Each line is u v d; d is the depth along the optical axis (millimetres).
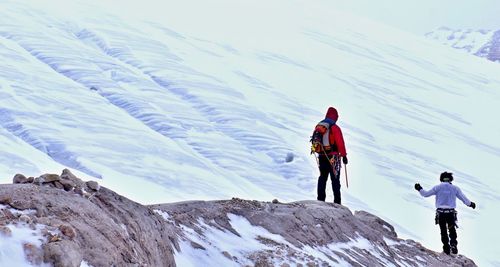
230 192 20453
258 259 5000
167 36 49781
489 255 22547
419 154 36594
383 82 55875
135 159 21281
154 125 27453
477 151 41531
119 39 43281
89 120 24609
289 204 7184
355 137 36344
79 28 43688
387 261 7477
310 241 6215
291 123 34062
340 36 74062
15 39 36062
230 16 69750
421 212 25000
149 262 3361
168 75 36719
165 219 4738
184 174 21016
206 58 45594
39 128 21875
